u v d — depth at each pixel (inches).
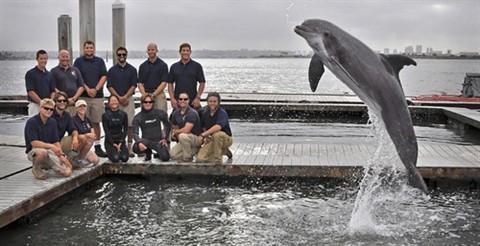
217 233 274.8
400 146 248.2
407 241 266.1
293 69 5452.8
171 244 260.1
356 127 651.5
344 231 278.5
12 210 269.1
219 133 368.5
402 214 305.9
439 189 361.4
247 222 291.4
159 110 381.1
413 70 5285.4
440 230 281.1
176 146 380.8
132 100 413.4
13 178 323.3
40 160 315.6
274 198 335.0
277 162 375.6
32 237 268.4
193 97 397.4
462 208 319.0
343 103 778.2
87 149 356.5
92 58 406.0
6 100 794.8
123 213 304.7
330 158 391.5
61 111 339.0
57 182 315.0
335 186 361.4
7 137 464.1
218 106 374.3
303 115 751.7
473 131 634.2
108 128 368.8
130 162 371.9
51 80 384.2
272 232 276.7
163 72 399.2
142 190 348.2
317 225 287.3
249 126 657.6
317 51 242.1
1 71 3543.3
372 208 313.9
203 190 350.0
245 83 2108.8
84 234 272.5
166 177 370.3
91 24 625.0
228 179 368.5
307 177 366.9
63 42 663.1
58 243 260.8
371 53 247.8
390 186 349.7
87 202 323.6
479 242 265.3
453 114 671.1
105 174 371.9
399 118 247.0
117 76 404.2
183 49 390.0
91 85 404.8
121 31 617.6
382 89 243.3
